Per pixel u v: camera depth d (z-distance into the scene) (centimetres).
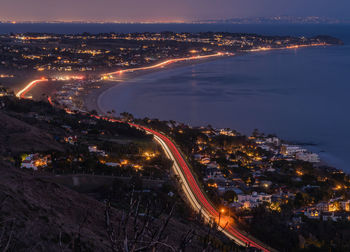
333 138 18575
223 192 10575
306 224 8775
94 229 4884
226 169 12631
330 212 9562
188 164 12631
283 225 8556
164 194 9162
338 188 11306
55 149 11731
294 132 19925
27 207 4325
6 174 6084
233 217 8856
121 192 8319
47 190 5875
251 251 6675
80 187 9362
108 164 11275
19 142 11619
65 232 3947
